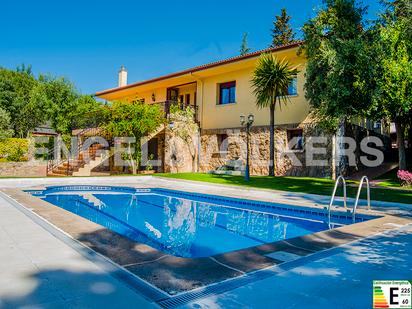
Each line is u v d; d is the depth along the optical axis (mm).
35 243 4211
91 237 4551
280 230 7367
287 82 15164
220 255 3885
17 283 2867
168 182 15250
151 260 3600
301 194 10594
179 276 3129
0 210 6805
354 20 12555
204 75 20375
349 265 3594
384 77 11102
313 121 15586
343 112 11836
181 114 19594
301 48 14273
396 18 12414
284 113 17016
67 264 3398
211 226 7773
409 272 3387
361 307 2551
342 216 7785
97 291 2734
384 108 11594
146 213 9422
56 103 27203
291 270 3387
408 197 9766
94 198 11992
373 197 9883
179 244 6094
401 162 13281
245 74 18766
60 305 2457
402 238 4953
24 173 17703
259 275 3215
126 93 26766
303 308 2514
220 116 19891
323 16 12688
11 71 41188
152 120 17516
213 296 2703
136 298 2619
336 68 11484
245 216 9078
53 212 6578
